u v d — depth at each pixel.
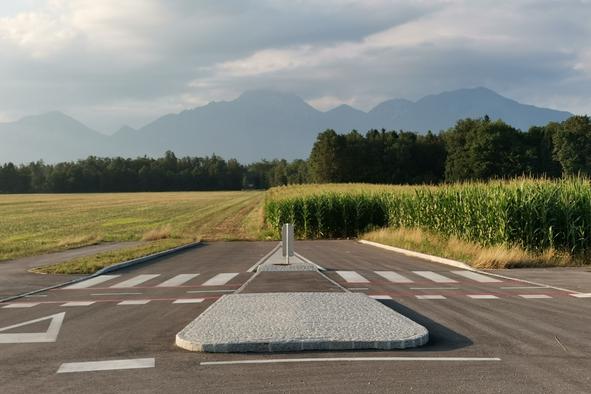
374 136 136.12
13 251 29.30
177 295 14.57
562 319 10.70
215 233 44.72
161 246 30.73
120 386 6.87
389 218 41.25
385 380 6.88
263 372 7.32
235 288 15.79
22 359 8.27
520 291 14.46
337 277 17.70
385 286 15.55
